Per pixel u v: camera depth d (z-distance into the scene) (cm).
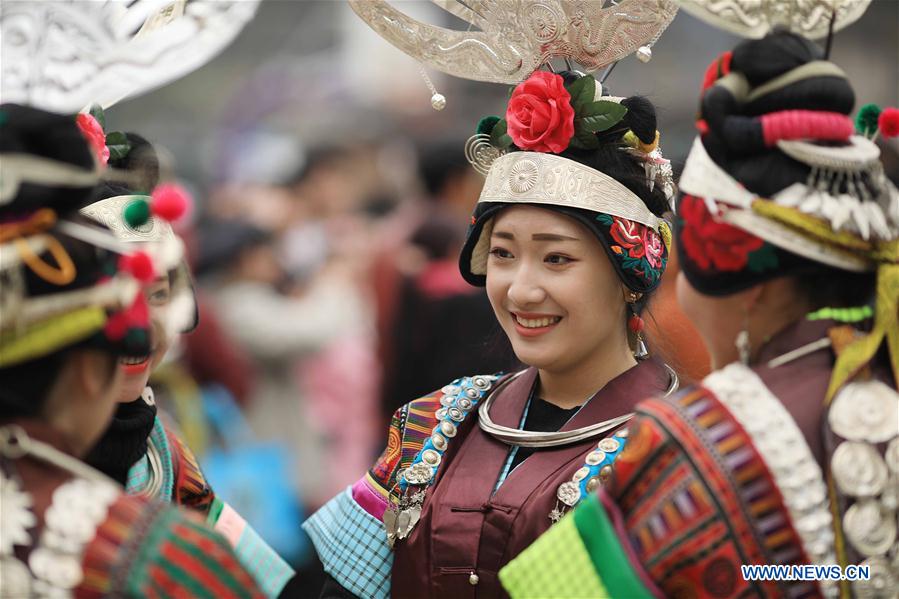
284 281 1488
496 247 650
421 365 1250
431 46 686
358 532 678
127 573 461
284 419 1409
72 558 459
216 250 1420
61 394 483
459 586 627
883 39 2419
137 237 646
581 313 635
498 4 673
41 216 468
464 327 1243
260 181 1812
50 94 569
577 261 633
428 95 2250
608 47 669
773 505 494
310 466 1429
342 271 1655
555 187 627
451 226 1294
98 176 498
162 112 2467
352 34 2347
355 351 1519
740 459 497
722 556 495
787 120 498
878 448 495
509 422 667
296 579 1284
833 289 518
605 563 511
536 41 667
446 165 1320
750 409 505
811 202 497
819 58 520
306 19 2522
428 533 643
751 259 509
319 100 2256
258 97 2259
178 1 588
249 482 1253
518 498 625
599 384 659
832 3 545
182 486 692
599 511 519
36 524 464
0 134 473
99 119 661
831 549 492
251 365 1413
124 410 640
